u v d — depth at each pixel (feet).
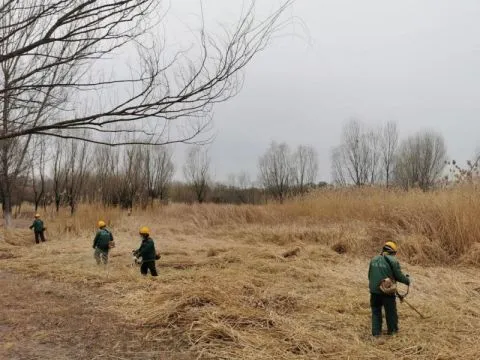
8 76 12.19
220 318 22.16
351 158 121.49
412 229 43.78
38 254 51.26
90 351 19.53
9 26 10.93
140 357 18.89
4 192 75.05
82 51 11.99
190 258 44.47
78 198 108.88
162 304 24.95
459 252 39.17
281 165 145.18
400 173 115.34
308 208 67.51
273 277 33.14
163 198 147.02
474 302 25.52
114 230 70.18
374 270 20.59
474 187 45.55
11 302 28.22
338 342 19.31
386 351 18.48
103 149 107.65
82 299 28.91
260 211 72.79
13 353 19.16
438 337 19.81
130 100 11.42
